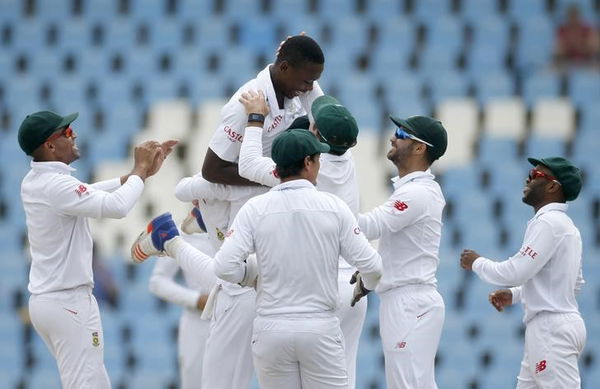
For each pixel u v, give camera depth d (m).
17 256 60.38
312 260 24.55
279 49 27.23
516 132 64.31
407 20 70.31
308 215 24.58
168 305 56.50
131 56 68.88
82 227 27.83
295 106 27.84
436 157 28.50
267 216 24.62
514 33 70.12
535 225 28.22
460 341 55.53
